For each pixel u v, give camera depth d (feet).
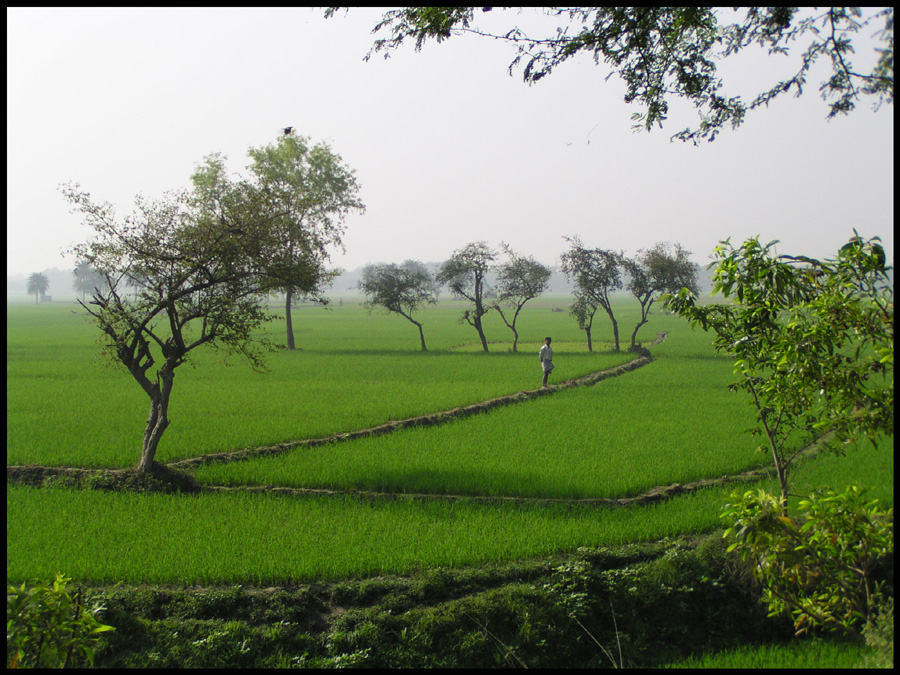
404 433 63.52
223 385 98.48
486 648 27.96
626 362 126.93
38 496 43.04
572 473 48.34
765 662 27.20
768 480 46.37
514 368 119.96
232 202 48.78
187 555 33.68
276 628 27.86
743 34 28.19
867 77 24.57
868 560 25.09
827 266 26.55
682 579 31.83
